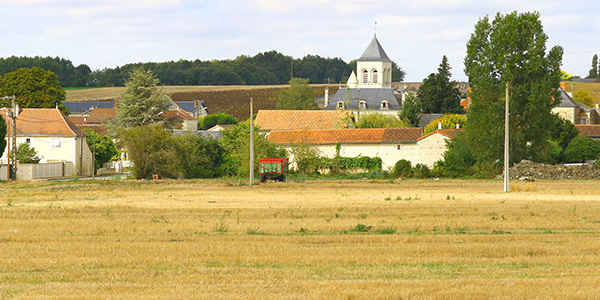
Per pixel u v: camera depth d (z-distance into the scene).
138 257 78.38
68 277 69.12
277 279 67.50
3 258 78.81
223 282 66.56
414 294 60.81
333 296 60.03
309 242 90.50
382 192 177.50
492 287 63.09
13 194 172.50
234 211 126.69
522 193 172.62
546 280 66.06
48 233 98.75
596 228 102.69
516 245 85.44
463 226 104.12
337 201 146.75
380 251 82.19
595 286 63.62
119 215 121.88
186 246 85.50
